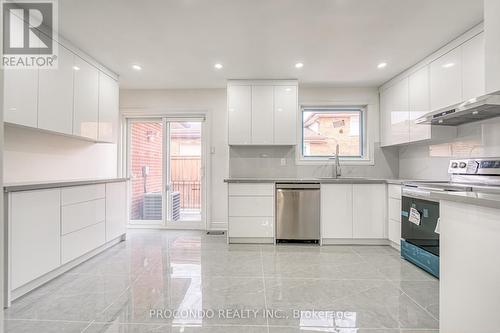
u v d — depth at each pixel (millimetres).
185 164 4438
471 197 1094
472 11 2188
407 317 1756
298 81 3869
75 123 2807
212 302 1948
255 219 3490
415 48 2836
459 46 2559
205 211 4355
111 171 3982
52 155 2920
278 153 4137
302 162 4121
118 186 3443
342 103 4137
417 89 3178
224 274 2469
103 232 3066
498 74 1771
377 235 3434
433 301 1967
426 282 2299
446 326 1281
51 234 2240
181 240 3689
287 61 3203
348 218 3449
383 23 2379
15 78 2125
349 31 2518
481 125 2545
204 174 4363
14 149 2475
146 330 1606
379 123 4090
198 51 2947
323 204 3459
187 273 2490
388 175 4082
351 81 3873
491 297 1036
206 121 4320
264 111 3809
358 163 4098
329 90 4145
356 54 3000
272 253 3107
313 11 2209
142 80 3893
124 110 4344
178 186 4441
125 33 2562
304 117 4246
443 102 2762
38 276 2104
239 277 2402
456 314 1217
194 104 4328
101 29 2488
